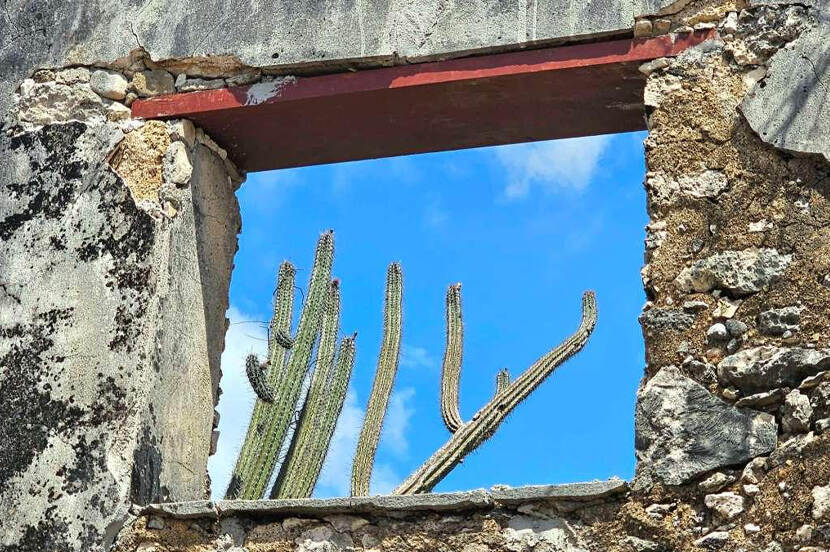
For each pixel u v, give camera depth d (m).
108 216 8.82
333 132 9.07
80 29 9.34
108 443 8.26
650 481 7.53
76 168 9.00
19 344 8.65
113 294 8.61
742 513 7.34
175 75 9.11
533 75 8.45
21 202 9.02
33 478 8.30
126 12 9.27
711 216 7.97
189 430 8.66
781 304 7.67
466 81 8.53
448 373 9.86
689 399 7.63
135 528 8.09
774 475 7.35
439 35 8.64
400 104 8.77
